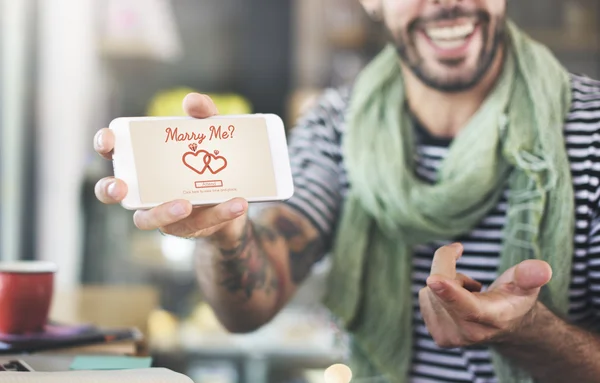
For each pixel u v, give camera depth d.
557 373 1.21
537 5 3.43
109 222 2.89
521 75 1.46
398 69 1.57
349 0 3.73
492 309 0.98
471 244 1.45
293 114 3.77
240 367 2.46
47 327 1.32
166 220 0.91
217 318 1.40
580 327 1.24
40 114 3.17
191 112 1.01
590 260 1.37
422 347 1.48
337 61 3.78
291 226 1.48
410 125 1.54
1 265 1.33
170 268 2.98
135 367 1.12
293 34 4.21
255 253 1.35
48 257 3.17
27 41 3.11
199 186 0.98
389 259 1.52
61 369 1.10
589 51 3.44
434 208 1.45
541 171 1.39
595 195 1.37
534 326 1.16
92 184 2.98
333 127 1.61
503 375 1.37
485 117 1.45
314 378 2.42
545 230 1.39
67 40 3.19
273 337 2.47
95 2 3.23
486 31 1.45
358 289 1.52
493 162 1.43
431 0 1.44
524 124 1.43
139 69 3.75
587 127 1.40
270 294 1.39
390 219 1.49
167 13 3.82
